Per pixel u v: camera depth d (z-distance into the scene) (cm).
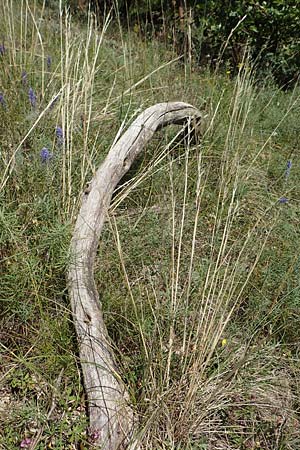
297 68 512
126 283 210
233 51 529
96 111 329
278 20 510
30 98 286
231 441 187
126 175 299
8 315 204
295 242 275
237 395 198
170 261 251
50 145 263
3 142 271
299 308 238
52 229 215
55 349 194
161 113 305
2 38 371
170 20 552
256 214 302
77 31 459
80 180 254
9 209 225
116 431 167
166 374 183
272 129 416
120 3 621
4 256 213
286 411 202
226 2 528
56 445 171
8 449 166
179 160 316
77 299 199
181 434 176
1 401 182
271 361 212
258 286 250
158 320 206
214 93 409
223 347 213
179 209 288
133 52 465
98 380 177
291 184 346
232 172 285
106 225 253
